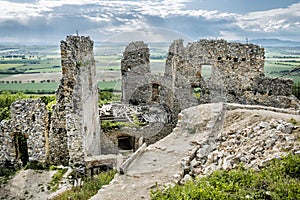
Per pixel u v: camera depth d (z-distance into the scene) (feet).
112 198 23.03
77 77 38.65
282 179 18.83
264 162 22.04
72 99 38.68
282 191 17.49
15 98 61.87
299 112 31.19
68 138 38.96
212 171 23.68
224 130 30.07
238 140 27.73
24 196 34.06
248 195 17.47
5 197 33.99
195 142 29.17
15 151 42.60
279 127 26.50
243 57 52.44
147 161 27.96
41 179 37.83
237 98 53.67
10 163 42.29
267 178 19.16
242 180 19.47
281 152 22.99
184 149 28.81
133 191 23.62
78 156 38.96
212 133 29.86
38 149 42.09
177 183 23.72
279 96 49.60
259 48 51.52
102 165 39.09
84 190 31.76
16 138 42.80
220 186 18.97
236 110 32.55
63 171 38.96
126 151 47.24
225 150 26.94
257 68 51.98
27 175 38.73
